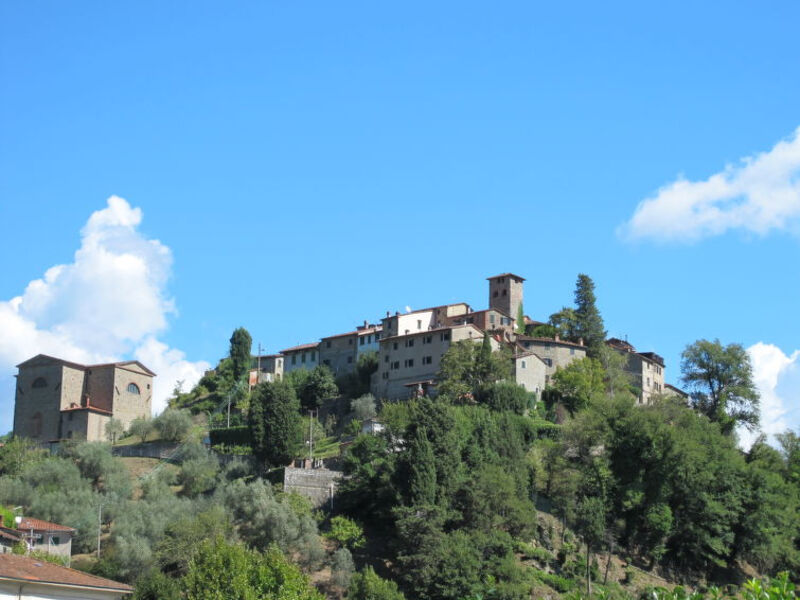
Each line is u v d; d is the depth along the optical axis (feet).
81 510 424.05
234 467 487.20
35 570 175.32
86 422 576.20
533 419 550.77
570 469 463.01
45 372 599.57
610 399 492.54
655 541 441.68
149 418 595.06
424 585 367.45
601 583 409.49
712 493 453.17
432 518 391.45
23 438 572.92
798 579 453.17
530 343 624.59
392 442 456.86
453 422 442.91
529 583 380.37
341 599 374.02
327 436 576.61
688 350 596.70
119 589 184.03
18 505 426.92
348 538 409.28
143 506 429.79
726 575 449.48
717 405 580.71
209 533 386.93
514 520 408.46
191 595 243.40
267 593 246.47
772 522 453.58
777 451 549.13
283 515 398.62
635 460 454.81
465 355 570.05
